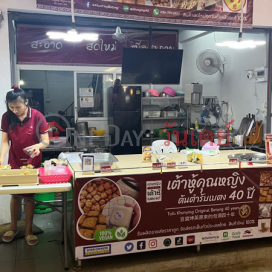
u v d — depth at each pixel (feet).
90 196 8.39
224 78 19.35
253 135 16.30
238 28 14.60
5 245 10.28
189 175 9.09
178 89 23.12
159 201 8.95
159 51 13.65
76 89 19.58
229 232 9.66
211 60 14.67
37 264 9.04
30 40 17.93
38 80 18.99
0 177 7.98
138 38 19.51
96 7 12.02
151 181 8.80
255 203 9.79
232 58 18.47
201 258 9.31
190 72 22.54
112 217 8.61
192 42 22.06
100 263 8.97
